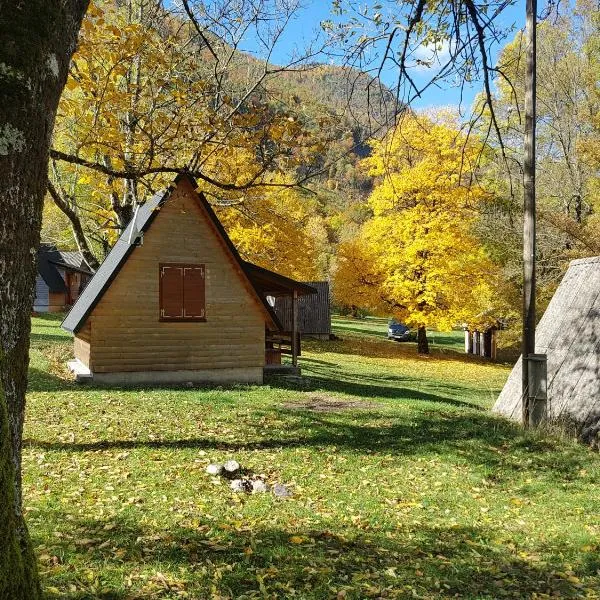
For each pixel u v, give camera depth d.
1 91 2.41
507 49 19.00
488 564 5.34
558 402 11.65
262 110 9.30
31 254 2.60
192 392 15.04
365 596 4.47
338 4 6.48
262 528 5.91
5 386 2.46
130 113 11.50
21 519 2.46
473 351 41.84
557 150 27.64
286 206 30.19
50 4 2.57
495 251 31.08
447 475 8.39
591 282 12.64
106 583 4.40
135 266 16.77
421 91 6.81
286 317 41.66
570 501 7.38
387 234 32.78
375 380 22.75
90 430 9.94
